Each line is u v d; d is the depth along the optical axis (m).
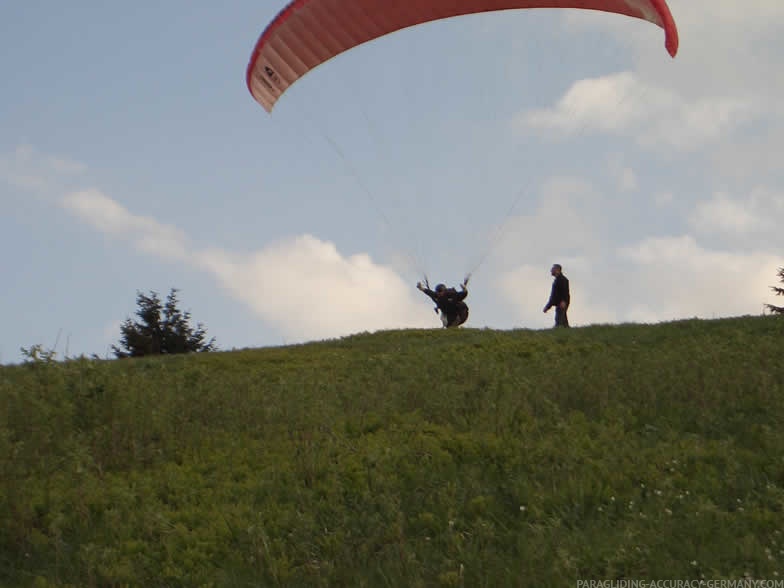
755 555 36.56
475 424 55.97
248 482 48.59
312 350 97.75
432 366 78.56
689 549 37.38
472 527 41.47
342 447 52.97
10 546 42.12
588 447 51.31
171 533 42.72
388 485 46.25
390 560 38.47
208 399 64.31
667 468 46.59
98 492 46.81
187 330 164.62
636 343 90.19
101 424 56.97
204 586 37.78
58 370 60.41
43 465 49.78
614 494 43.22
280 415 61.53
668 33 83.69
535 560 37.19
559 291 108.25
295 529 41.84
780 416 54.66
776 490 42.59
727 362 70.94
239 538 41.66
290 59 100.06
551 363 76.00
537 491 43.94
